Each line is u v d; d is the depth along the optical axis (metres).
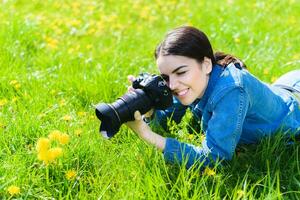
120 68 4.73
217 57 3.17
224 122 3.01
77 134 3.34
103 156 3.22
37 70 4.72
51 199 2.89
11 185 2.89
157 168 3.00
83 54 5.07
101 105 2.90
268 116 3.28
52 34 5.75
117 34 5.91
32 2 7.05
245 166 3.18
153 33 6.01
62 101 3.95
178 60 2.94
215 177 2.96
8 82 4.26
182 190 2.87
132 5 7.25
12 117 3.65
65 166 3.12
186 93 3.01
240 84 3.01
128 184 2.89
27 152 3.20
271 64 4.77
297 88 3.60
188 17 6.51
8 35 5.30
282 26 6.01
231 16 6.33
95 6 7.04
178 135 3.54
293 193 2.94
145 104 2.97
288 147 3.33
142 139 3.13
